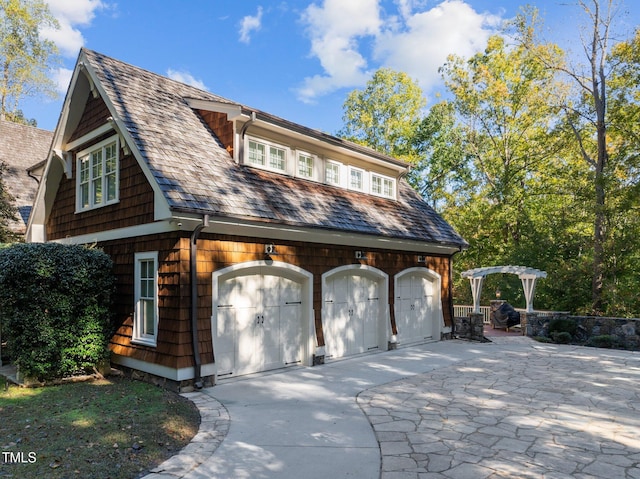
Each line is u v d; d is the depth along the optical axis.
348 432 5.34
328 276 10.09
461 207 27.16
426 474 4.15
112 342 8.72
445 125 26.97
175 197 6.94
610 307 17.30
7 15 24.44
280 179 9.91
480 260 26.23
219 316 7.92
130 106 8.55
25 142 16.91
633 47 17.09
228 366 8.05
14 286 7.37
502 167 25.44
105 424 5.41
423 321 13.55
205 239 7.63
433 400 6.85
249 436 5.17
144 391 7.06
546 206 24.59
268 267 8.83
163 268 7.59
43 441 4.83
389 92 29.62
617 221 18.19
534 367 9.61
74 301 7.77
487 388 7.65
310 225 8.87
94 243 9.00
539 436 5.22
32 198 14.95
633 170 16.78
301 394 7.14
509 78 24.66
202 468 4.26
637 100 17.89
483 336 13.91
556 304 20.11
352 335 10.90
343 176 11.98
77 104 9.97
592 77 19.45
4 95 25.56
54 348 7.53
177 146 8.32
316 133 10.49
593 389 7.60
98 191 9.78
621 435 5.26
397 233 11.52
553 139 22.69
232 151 9.20
